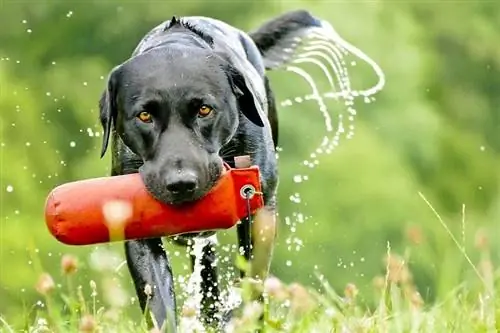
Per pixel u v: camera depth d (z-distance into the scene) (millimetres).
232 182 6684
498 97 29906
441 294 6629
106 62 25984
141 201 6598
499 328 6441
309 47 9898
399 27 26109
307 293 6355
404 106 24562
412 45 26625
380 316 6434
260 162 7645
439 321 6449
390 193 21906
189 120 6984
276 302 7434
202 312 7996
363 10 24797
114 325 6820
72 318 6570
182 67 7059
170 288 7254
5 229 20703
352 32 24359
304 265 20188
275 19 9883
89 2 26203
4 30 26359
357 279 20844
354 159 21953
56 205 6500
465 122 29547
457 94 29719
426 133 24656
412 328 6297
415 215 22172
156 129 6977
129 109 7047
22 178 21938
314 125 21750
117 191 6586
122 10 25969
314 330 6598
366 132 22641
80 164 23000
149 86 6996
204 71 7086
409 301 6461
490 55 29859
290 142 21641
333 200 21562
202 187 6633
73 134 24469
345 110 21859
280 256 20312
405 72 24750
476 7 30047
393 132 24359
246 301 6379
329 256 21125
